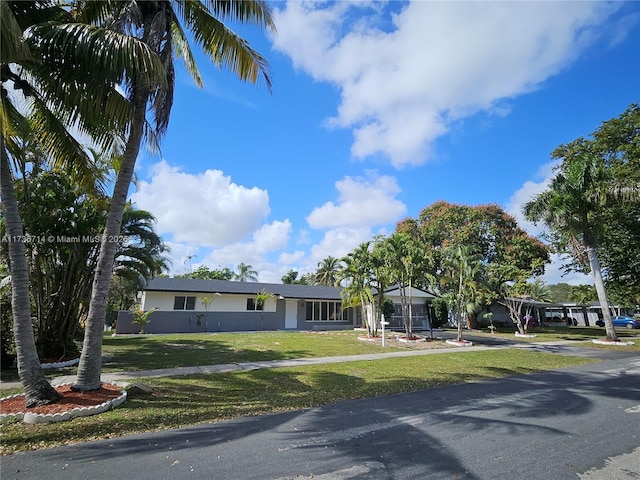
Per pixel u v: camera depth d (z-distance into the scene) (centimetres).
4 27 478
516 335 2448
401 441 470
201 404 635
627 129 2172
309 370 987
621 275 2355
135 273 1500
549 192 2033
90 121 652
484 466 396
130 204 1336
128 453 426
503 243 3344
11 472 375
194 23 830
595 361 1277
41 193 1041
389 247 1978
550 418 576
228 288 2603
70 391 651
